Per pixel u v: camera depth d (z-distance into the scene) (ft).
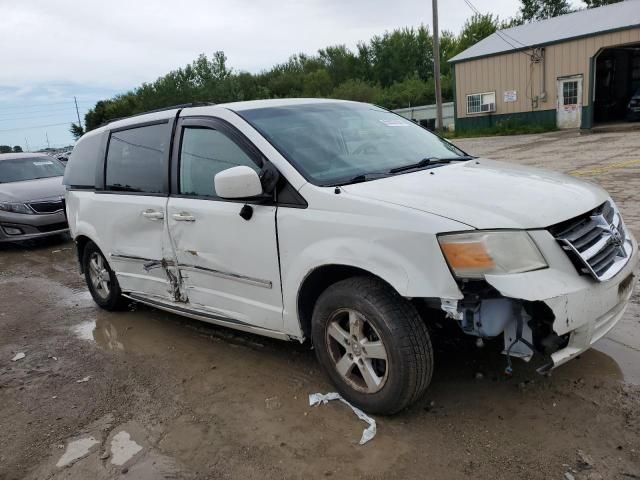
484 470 8.54
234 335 14.82
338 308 10.12
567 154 48.52
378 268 9.22
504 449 8.97
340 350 10.66
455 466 8.69
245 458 9.45
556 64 74.08
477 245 8.52
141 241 14.29
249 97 211.20
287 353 13.30
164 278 13.93
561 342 9.16
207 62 216.54
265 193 10.88
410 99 150.00
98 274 17.61
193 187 12.71
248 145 11.53
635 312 13.50
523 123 79.97
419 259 8.85
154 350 14.46
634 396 10.02
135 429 10.71
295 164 10.82
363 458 9.10
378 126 13.69
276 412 10.73
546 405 10.02
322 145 11.73
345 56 217.15
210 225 12.03
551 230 8.90
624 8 73.87
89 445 10.34
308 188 10.34
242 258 11.53
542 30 80.28
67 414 11.58
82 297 20.29
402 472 8.68
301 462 9.18
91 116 253.65
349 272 10.41
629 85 83.92
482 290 8.75
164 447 10.01
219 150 12.15
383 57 207.51
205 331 15.38
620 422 9.34
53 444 10.49
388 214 9.25
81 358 14.48
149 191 13.92
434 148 13.60
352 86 166.61
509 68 79.56
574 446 8.87
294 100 13.61
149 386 12.43
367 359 10.02
